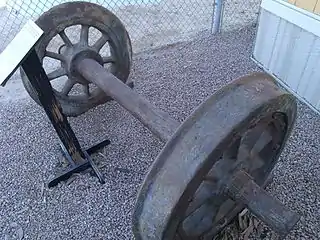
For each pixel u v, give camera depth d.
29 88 2.27
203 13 4.21
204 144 1.11
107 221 1.92
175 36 3.73
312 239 1.76
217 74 3.10
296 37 2.72
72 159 2.15
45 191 2.09
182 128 1.16
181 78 3.04
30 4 3.97
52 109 1.92
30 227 1.90
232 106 1.14
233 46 3.54
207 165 1.11
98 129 2.52
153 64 3.24
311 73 2.65
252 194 1.31
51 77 2.34
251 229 1.82
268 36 3.05
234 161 1.34
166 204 1.14
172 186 1.13
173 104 2.73
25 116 2.68
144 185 1.19
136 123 2.57
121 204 2.01
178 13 4.22
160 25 3.94
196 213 1.48
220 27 3.74
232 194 1.35
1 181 2.15
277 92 1.24
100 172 2.18
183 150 1.13
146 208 1.19
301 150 2.28
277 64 3.02
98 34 3.71
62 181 2.14
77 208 1.99
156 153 2.32
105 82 2.02
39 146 2.40
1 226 1.91
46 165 2.26
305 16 2.56
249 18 4.04
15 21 3.78
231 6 4.25
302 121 2.54
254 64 3.26
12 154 2.34
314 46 2.55
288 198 1.97
